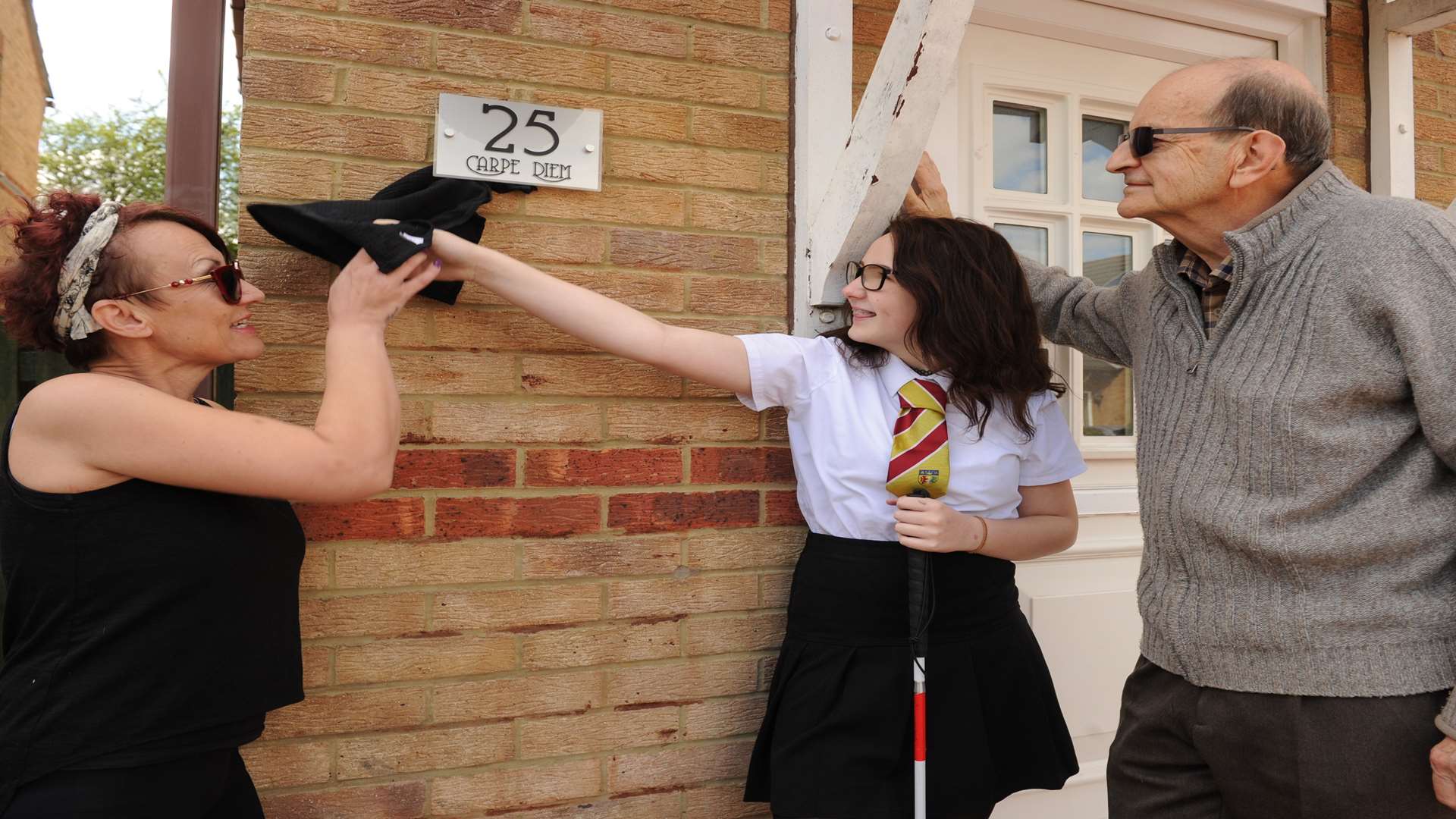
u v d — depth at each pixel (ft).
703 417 6.57
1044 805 8.30
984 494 5.95
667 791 6.48
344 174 5.74
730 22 6.70
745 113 6.73
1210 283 5.23
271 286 5.59
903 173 6.14
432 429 5.90
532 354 6.13
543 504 6.15
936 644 5.82
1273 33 9.04
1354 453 4.47
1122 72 8.87
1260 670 4.72
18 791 4.00
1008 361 5.91
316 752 5.68
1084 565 8.63
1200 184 4.92
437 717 5.90
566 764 6.21
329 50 5.70
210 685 4.26
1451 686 4.46
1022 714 6.06
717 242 6.63
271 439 4.26
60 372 6.03
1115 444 8.92
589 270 6.28
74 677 4.04
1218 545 4.89
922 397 5.80
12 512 4.08
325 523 5.68
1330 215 4.65
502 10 6.07
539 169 6.07
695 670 6.54
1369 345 4.43
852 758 5.67
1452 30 9.66
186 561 4.17
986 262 5.92
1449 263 4.28
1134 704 5.66
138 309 4.32
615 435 6.33
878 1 7.62
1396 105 9.09
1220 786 5.09
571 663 6.21
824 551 6.05
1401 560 4.52
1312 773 4.57
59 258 4.29
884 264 5.88
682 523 6.51
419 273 5.09
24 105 6.31
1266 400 4.65
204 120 6.03
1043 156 8.66
